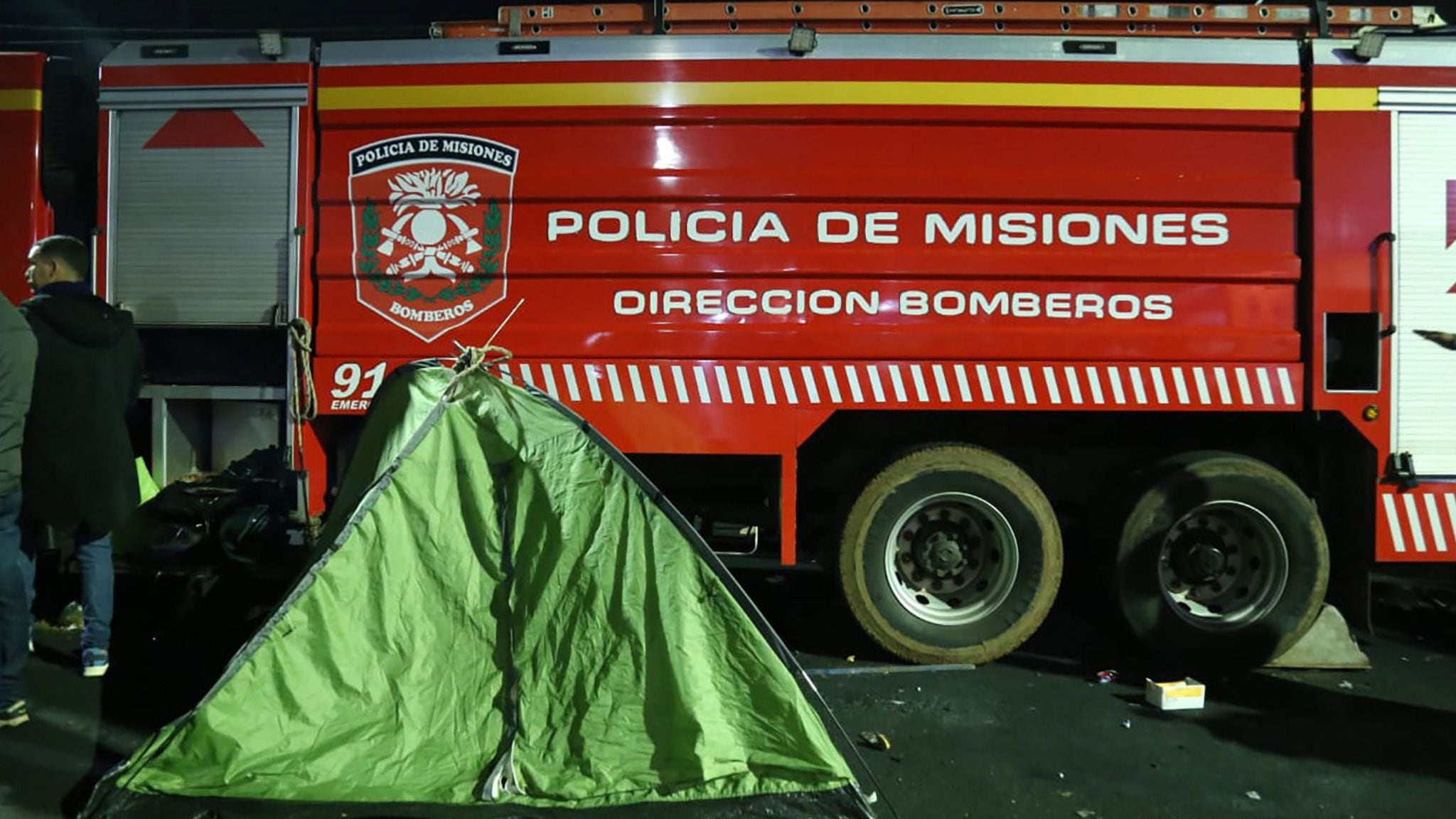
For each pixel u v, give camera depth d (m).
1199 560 5.14
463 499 3.72
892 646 5.08
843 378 4.94
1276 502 5.04
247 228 5.00
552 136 4.95
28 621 4.19
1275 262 4.98
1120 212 4.97
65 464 4.23
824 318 4.95
